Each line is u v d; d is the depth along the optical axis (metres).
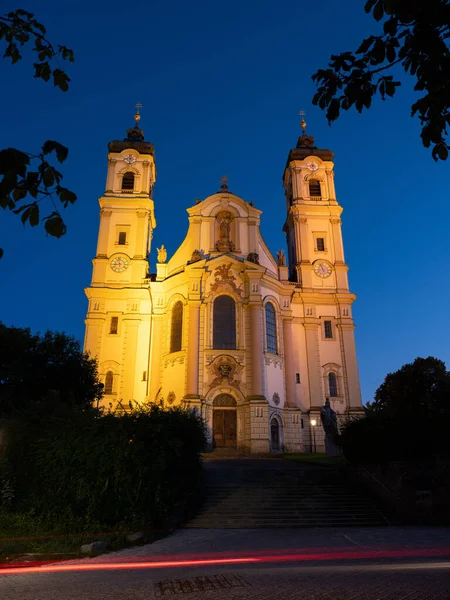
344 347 53.62
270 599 8.69
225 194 52.12
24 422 21.69
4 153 5.19
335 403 51.47
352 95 6.77
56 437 19.94
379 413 27.61
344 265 57.00
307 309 54.56
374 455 25.19
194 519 21.39
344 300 55.31
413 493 22.59
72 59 7.66
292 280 58.94
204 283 47.97
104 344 51.53
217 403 44.56
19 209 5.64
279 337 49.50
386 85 6.72
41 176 5.63
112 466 19.08
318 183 61.31
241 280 48.50
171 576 11.21
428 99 6.50
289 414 47.94
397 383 31.69
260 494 24.77
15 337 34.34
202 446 24.11
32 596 9.56
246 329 46.72
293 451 46.59
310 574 10.81
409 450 23.64
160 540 17.50
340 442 29.41
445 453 23.47
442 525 21.47
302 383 51.69
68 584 10.67
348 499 24.42
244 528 20.42
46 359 35.06
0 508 19.59
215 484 26.34
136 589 9.93
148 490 19.23
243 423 43.78
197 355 45.03
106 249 55.47
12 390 32.81
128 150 60.34
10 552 14.92
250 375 45.09
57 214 5.74
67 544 16.08
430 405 27.16
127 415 20.92
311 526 20.98
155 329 50.28
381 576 10.40
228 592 9.32
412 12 5.89
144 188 58.75
